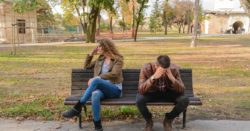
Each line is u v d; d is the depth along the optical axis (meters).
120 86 5.83
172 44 33.81
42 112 6.61
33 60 17.81
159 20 76.62
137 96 5.50
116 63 5.81
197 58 19.12
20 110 6.69
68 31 57.31
